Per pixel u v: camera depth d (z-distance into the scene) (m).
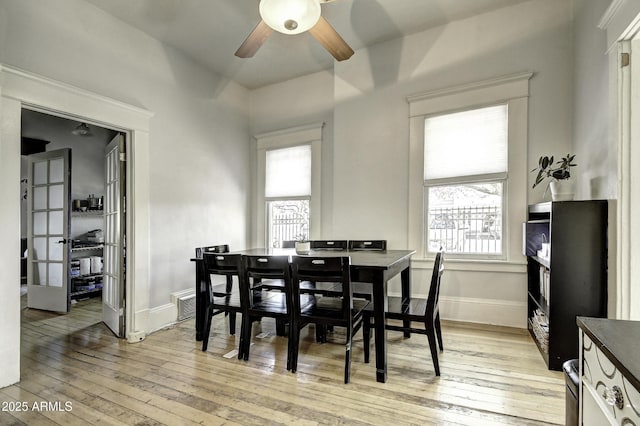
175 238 3.34
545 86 2.79
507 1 2.84
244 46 2.38
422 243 3.27
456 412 1.66
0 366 1.98
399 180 3.39
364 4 2.83
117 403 1.80
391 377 2.03
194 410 1.72
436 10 2.94
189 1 2.68
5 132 2.04
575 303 2.04
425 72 3.26
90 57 2.61
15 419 1.66
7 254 2.04
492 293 2.97
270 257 2.22
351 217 3.61
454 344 2.53
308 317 2.10
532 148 2.82
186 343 2.70
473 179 3.04
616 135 1.90
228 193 4.07
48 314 3.65
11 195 2.07
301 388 1.92
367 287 3.60
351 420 1.61
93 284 4.56
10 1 2.14
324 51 3.54
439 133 3.20
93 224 5.34
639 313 1.84
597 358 0.85
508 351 2.40
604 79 2.06
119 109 2.77
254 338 2.77
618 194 1.89
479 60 3.03
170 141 3.31
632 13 1.71
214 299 2.71
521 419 1.60
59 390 1.95
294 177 4.18
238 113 4.29
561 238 2.07
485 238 3.05
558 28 2.75
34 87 2.21
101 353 2.50
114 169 3.17
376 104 3.50
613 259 1.95
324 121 3.99
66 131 5.16
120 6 2.69
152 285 3.08
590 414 0.89
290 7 1.88
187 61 3.54
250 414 1.68
